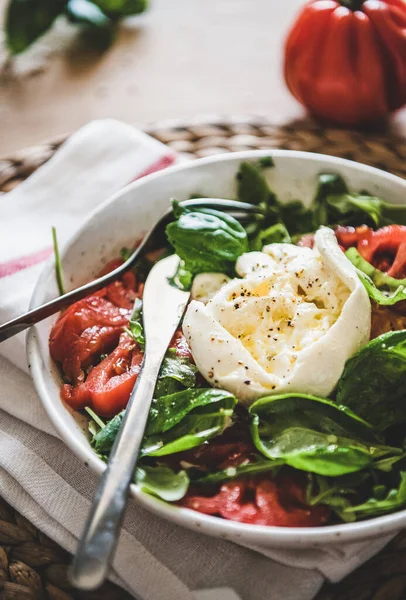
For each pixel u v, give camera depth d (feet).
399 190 1.74
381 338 1.46
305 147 2.05
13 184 2.01
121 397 1.54
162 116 2.27
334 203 1.76
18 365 1.65
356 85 2.05
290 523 1.39
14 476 1.55
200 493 1.42
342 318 1.49
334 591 1.46
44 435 1.60
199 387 1.53
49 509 1.52
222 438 1.47
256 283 1.58
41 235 1.85
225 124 2.12
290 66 2.12
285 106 2.30
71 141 1.96
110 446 1.45
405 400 1.47
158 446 1.43
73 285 1.69
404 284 1.62
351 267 1.56
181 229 1.65
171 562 1.44
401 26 2.03
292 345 1.52
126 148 1.95
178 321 1.61
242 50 2.47
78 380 1.59
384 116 2.19
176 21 2.55
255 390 1.47
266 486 1.42
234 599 1.40
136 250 1.73
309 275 1.58
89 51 2.44
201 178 1.79
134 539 1.46
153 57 2.43
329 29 2.03
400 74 2.05
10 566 1.51
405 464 1.44
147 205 1.77
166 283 1.66
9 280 1.74
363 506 1.38
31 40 2.38
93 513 1.28
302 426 1.44
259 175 1.80
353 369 1.47
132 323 1.61
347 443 1.42
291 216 1.81
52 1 2.36
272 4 2.62
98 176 1.92
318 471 1.40
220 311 1.55
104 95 2.32
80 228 1.70
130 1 2.45
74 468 1.56
